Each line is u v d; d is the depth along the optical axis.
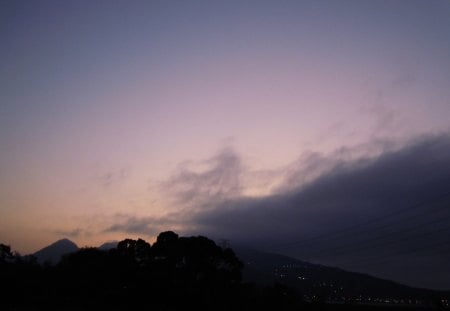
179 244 66.56
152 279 63.06
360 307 62.78
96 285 65.75
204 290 63.53
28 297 63.62
